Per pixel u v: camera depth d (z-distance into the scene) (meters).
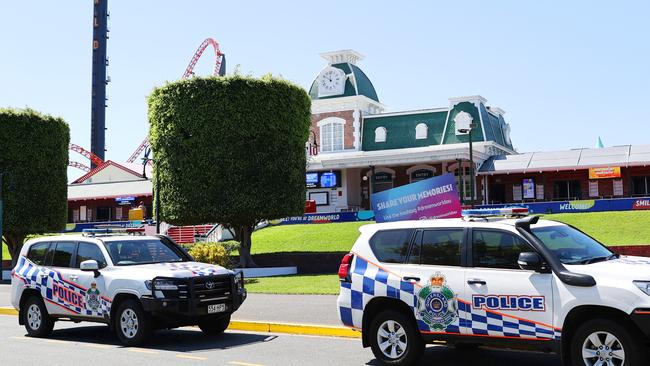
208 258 26.47
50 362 10.87
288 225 45.31
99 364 10.57
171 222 30.83
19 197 34.91
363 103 63.59
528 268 8.34
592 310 7.96
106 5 91.88
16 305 14.61
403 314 9.52
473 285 8.83
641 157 49.22
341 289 10.23
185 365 10.32
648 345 7.76
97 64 90.25
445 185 15.44
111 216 66.06
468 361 10.01
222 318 13.66
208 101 30.08
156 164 31.19
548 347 8.17
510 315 8.46
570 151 53.53
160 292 12.02
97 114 89.38
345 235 38.75
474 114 58.81
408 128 61.25
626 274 7.75
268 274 30.14
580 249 8.85
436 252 9.40
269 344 12.23
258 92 30.34
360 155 57.75
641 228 32.97
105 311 12.71
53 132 36.62
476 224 9.16
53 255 14.20
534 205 40.44
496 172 53.44
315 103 63.34
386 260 9.84
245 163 29.98
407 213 15.71
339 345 11.94
